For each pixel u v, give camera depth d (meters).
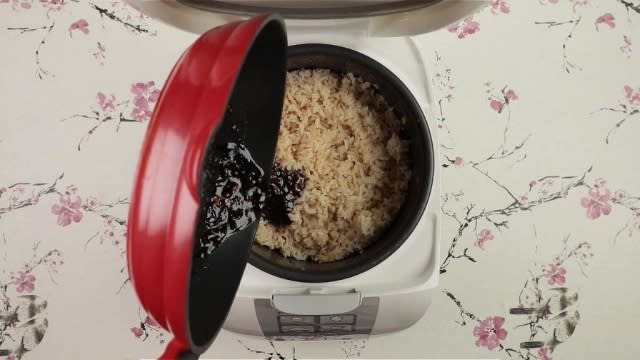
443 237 0.71
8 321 0.69
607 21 0.71
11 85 0.70
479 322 0.71
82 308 0.69
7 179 0.69
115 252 0.70
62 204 0.70
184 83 0.37
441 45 0.71
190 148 0.35
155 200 0.35
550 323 0.70
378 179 0.61
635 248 0.70
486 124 0.71
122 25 0.71
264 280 0.56
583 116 0.71
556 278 0.70
